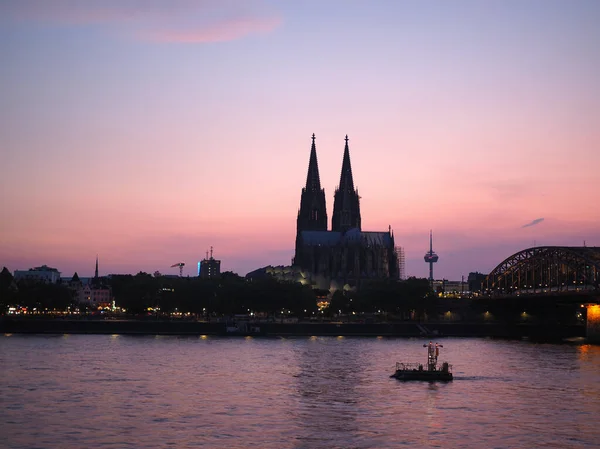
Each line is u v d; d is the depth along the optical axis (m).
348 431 115.94
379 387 156.00
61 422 120.69
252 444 108.31
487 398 143.50
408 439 111.38
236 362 199.88
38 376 168.88
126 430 115.88
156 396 144.00
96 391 149.12
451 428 118.31
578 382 164.75
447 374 166.38
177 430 116.06
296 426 118.94
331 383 161.50
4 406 132.88
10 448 105.50
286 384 159.88
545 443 110.12
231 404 136.38
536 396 146.12
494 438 112.50
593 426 120.31
